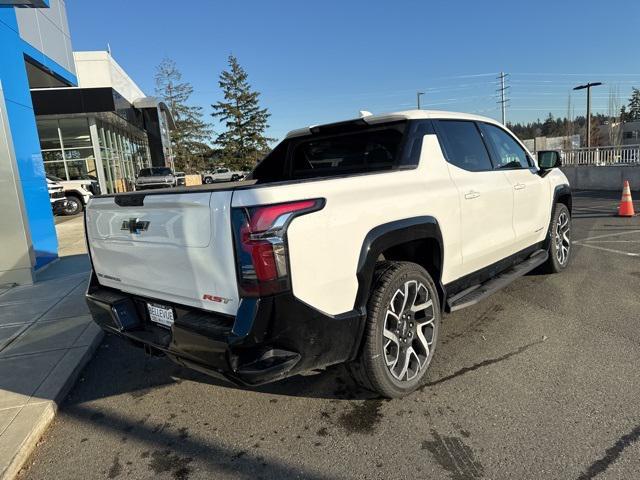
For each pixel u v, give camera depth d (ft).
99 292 11.44
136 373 12.97
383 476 8.14
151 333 10.12
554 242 18.44
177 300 9.34
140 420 10.52
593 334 13.35
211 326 8.30
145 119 116.37
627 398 10.02
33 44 59.21
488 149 14.57
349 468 8.41
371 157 13.51
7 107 24.20
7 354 13.99
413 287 10.64
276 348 8.20
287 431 9.69
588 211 38.99
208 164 224.74
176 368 13.15
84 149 76.59
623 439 8.66
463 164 13.17
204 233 8.35
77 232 42.57
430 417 9.81
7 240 22.40
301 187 8.50
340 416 10.13
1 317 17.83
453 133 13.29
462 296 12.80
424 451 8.74
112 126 90.79
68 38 75.00
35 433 9.87
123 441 9.76
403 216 10.34
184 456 9.11
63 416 10.89
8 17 25.21
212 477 8.43
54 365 13.03
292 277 8.06
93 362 13.82
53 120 74.95
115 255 10.70
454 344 13.24
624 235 27.76
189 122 215.10
